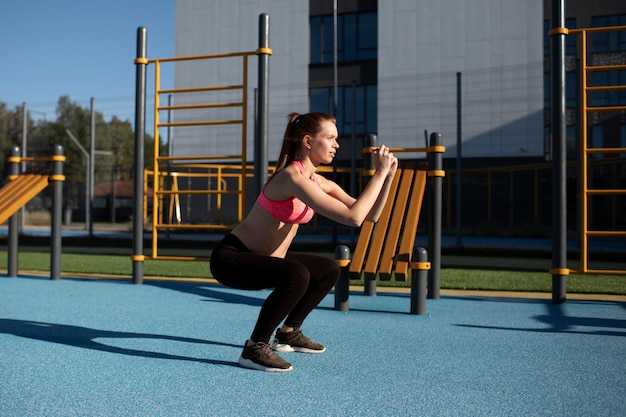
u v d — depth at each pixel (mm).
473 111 22047
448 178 21922
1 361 3225
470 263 10438
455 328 4293
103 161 61938
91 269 9000
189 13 25047
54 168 7469
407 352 3484
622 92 22125
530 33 21641
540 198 21484
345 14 23750
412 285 4945
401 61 22688
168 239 17453
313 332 4113
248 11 24562
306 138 3059
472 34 22109
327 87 23891
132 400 2508
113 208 35375
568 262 10883
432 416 2305
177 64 25094
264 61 6473
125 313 4926
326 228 22703
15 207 6867
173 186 17484
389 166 2949
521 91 21625
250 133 24016
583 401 2512
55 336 3938
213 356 3363
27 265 9805
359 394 2609
